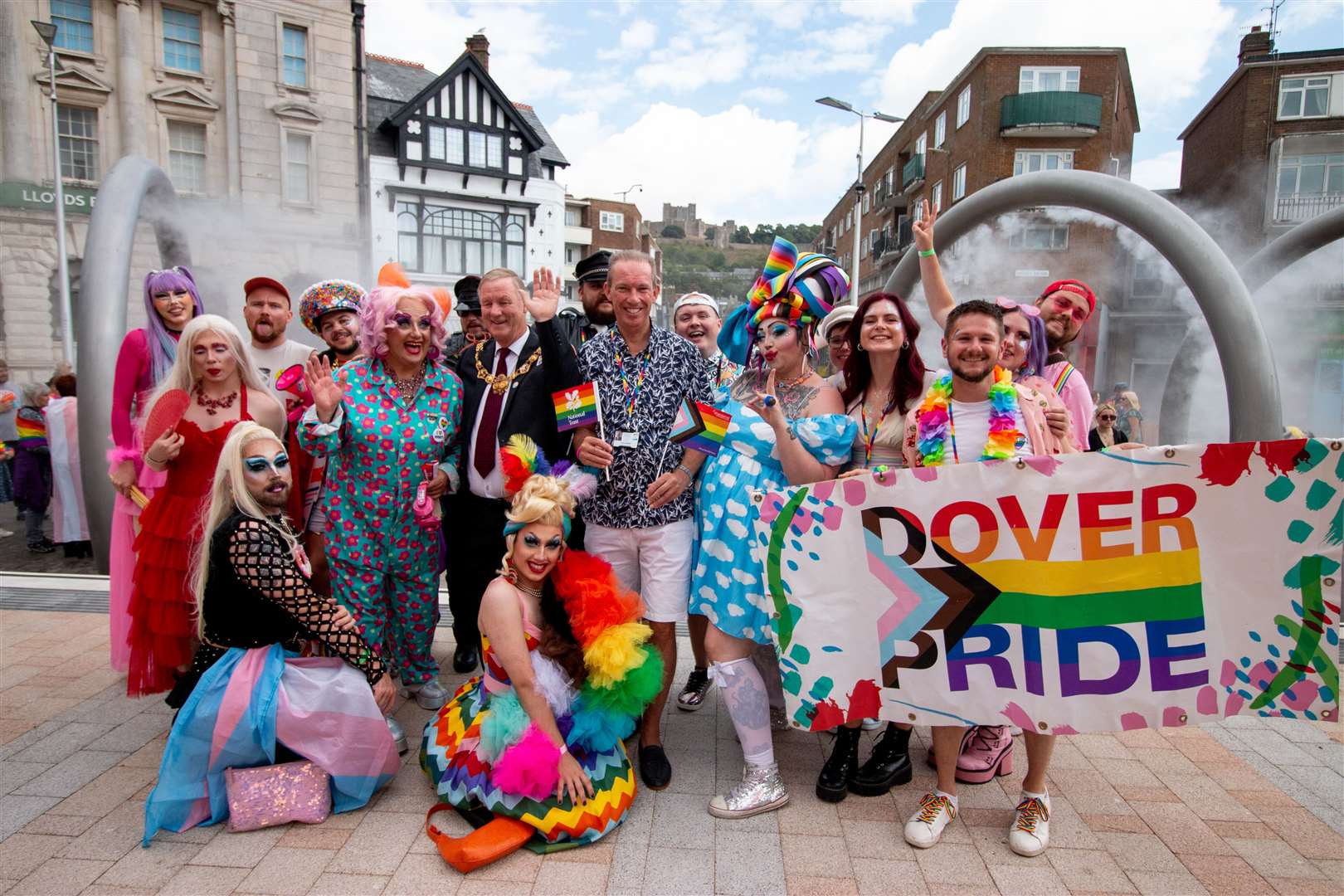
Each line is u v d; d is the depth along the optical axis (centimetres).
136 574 309
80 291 567
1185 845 257
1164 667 245
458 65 2386
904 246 3042
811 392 290
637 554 305
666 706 369
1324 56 2084
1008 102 2309
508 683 271
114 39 1953
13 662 400
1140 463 243
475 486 354
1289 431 787
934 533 257
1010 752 306
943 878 239
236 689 260
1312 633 235
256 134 2080
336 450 309
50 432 664
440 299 329
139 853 247
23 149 1891
